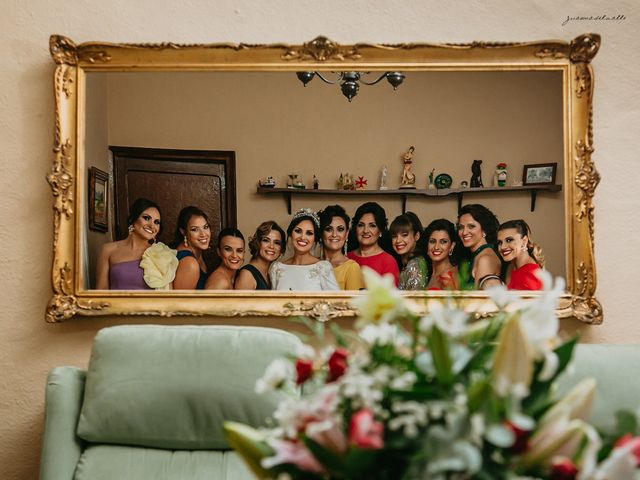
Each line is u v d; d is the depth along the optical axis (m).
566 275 2.70
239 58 2.71
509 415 1.07
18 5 2.74
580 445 1.14
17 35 2.73
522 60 2.72
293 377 1.42
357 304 1.17
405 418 1.08
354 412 1.17
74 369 2.35
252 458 1.26
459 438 1.05
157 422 2.22
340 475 1.15
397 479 1.15
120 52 2.70
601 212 2.75
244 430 1.28
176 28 2.75
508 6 2.78
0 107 2.72
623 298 2.74
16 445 2.68
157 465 2.20
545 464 1.12
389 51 2.71
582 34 2.70
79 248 2.67
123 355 2.28
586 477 1.07
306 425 1.15
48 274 2.71
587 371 2.30
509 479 1.08
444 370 1.14
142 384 2.24
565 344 1.21
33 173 2.72
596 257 2.75
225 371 2.24
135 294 2.68
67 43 2.68
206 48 2.70
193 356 2.27
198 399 2.22
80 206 2.68
